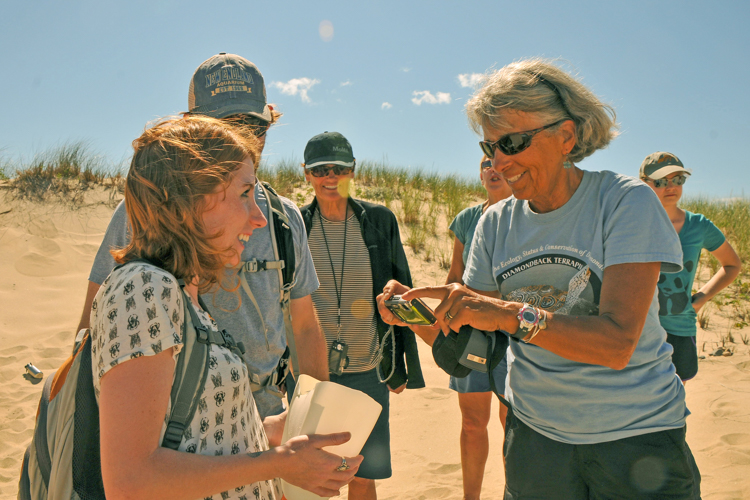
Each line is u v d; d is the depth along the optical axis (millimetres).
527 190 1672
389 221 3002
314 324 2119
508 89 1572
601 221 1619
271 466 1159
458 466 3529
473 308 1538
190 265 1167
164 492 996
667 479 1590
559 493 1720
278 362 1893
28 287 6406
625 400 1603
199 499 1064
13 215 7797
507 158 1633
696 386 4578
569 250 1669
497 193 2934
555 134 1599
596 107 1627
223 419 1176
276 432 1664
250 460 1139
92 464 1093
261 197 1915
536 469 1748
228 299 1768
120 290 1058
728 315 6691
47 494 1169
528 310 1482
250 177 1271
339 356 2709
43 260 7000
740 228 9914
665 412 1610
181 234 1146
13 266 6773
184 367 1111
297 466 1189
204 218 1188
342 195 2904
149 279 1068
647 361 1639
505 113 1586
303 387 1605
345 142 2912
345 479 1281
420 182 12242
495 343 1726
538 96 1549
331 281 2885
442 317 1618
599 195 1654
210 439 1146
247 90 1878
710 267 8516
